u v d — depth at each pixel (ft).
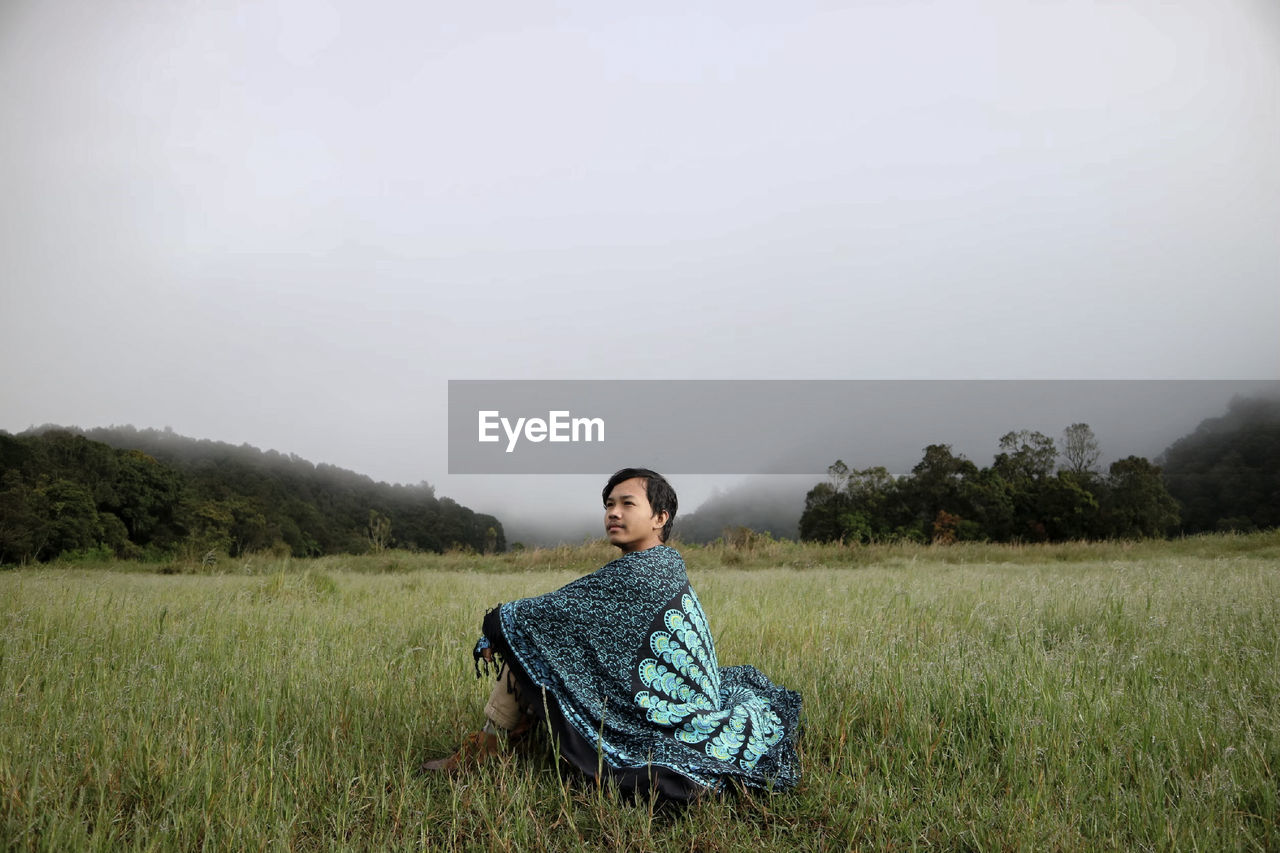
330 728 12.37
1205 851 8.58
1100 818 9.39
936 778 10.78
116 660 16.71
